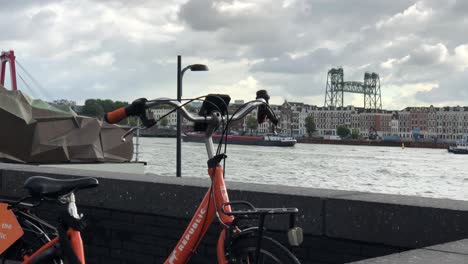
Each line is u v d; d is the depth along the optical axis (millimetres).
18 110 19359
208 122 2963
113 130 22266
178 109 2936
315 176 73125
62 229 3369
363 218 3771
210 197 2932
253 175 71312
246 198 4258
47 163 19922
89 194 5078
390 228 3684
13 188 5559
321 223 3930
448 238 3471
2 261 3771
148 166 74812
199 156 99500
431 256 2824
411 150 191375
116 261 4980
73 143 20656
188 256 3016
